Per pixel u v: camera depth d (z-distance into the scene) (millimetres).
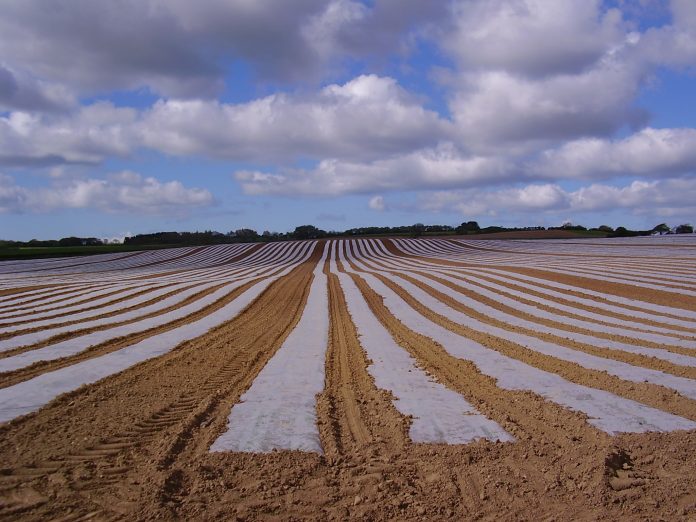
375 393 9758
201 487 5883
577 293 27344
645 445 7074
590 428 7711
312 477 6207
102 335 15570
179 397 9258
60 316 20484
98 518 5223
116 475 6117
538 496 5793
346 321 19219
